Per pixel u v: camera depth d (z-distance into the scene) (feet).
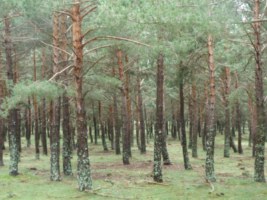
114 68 99.50
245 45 70.44
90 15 65.87
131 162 97.86
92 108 142.41
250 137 151.74
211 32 52.75
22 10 58.80
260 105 64.64
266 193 56.54
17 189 61.26
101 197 54.44
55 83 62.03
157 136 65.36
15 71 111.45
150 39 55.01
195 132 112.88
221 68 112.47
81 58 56.80
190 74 80.43
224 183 64.75
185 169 83.25
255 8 62.75
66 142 74.49
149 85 147.13
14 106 64.90
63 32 73.10
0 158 92.43
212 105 66.23
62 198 54.24
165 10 44.16
